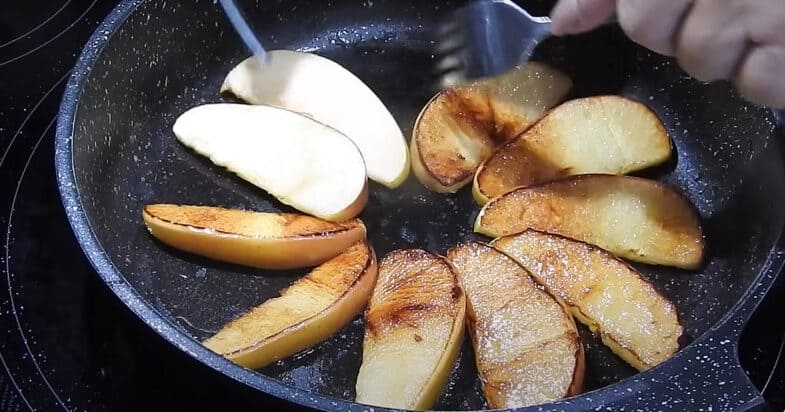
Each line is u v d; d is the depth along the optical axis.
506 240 0.28
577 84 0.34
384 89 0.34
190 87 0.34
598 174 0.30
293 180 0.30
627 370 0.26
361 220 0.30
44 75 0.33
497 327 0.26
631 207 0.29
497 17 0.33
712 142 0.32
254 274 0.28
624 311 0.26
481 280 0.27
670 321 0.26
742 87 0.23
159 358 0.26
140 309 0.23
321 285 0.27
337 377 0.26
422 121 0.31
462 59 0.33
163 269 0.28
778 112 0.29
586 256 0.28
